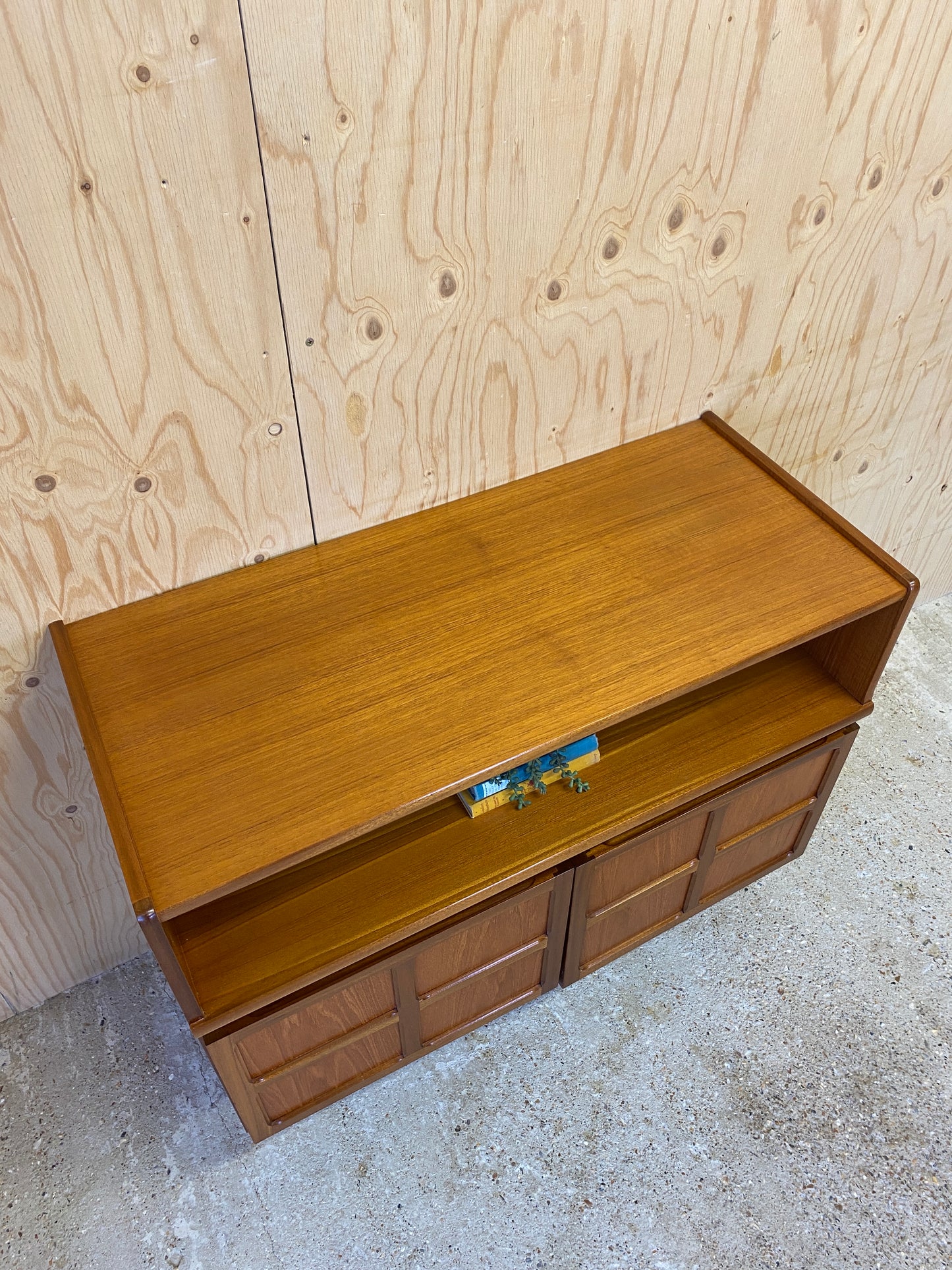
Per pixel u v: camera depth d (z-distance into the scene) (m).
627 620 1.38
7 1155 1.64
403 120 1.10
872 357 1.84
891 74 1.40
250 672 1.31
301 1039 1.44
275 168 1.07
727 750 1.56
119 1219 1.58
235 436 1.28
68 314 1.06
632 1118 1.69
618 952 1.81
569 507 1.56
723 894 1.90
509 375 1.45
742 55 1.26
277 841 1.14
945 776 2.21
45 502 1.21
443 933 1.39
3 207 0.96
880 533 2.32
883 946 1.92
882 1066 1.76
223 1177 1.62
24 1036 1.79
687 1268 1.53
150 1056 1.76
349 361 1.29
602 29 1.15
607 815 1.46
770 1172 1.63
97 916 1.77
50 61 0.90
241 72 0.99
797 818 1.83
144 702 1.27
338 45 1.02
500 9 1.07
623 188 1.32
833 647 1.62
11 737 1.42
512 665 1.32
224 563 1.43
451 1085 1.73
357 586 1.43
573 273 1.38
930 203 1.63
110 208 1.01
